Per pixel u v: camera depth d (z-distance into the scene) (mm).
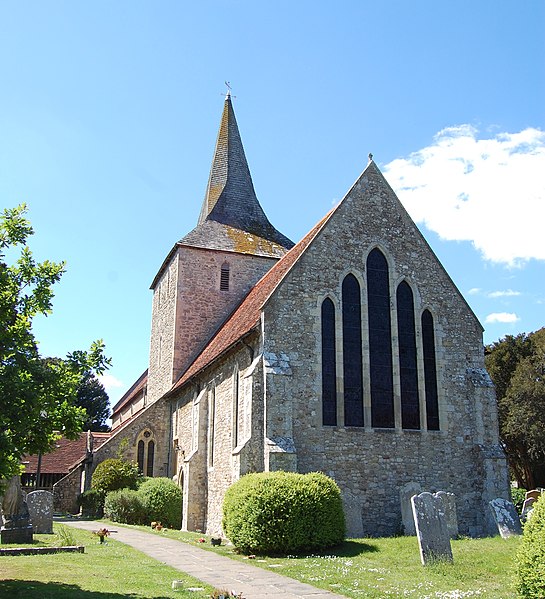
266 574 13594
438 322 23719
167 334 36062
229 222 37906
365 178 24516
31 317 11758
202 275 35344
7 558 14906
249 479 17547
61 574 12844
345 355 22047
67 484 35000
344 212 23625
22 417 10219
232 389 23531
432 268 24297
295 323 21547
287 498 16516
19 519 17938
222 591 10820
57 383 11422
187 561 15562
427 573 13172
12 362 10789
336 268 22750
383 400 22109
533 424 42031
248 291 35781
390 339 22875
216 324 34812
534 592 9422
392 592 11375
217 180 39531
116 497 27734
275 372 20359
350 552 16188
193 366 30969
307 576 13125
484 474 22125
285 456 19297
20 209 11930
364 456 21125
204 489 25875
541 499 10125
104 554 16250
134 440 33469
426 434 22203
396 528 20812
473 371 23703
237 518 17000
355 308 22734
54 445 11766
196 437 26812
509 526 18844
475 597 10789
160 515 26672
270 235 38500
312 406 20906
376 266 23562
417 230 24547
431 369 23188
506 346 47375
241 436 21797
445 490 21844
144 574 13375
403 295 23625
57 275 12047
